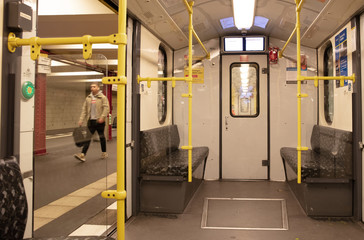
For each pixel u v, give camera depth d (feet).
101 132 17.25
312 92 18.01
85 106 16.83
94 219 11.83
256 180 20.22
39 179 15.94
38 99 9.01
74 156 17.71
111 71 35.24
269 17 16.25
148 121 15.23
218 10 15.08
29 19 6.69
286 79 19.95
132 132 13.35
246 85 20.40
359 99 12.53
